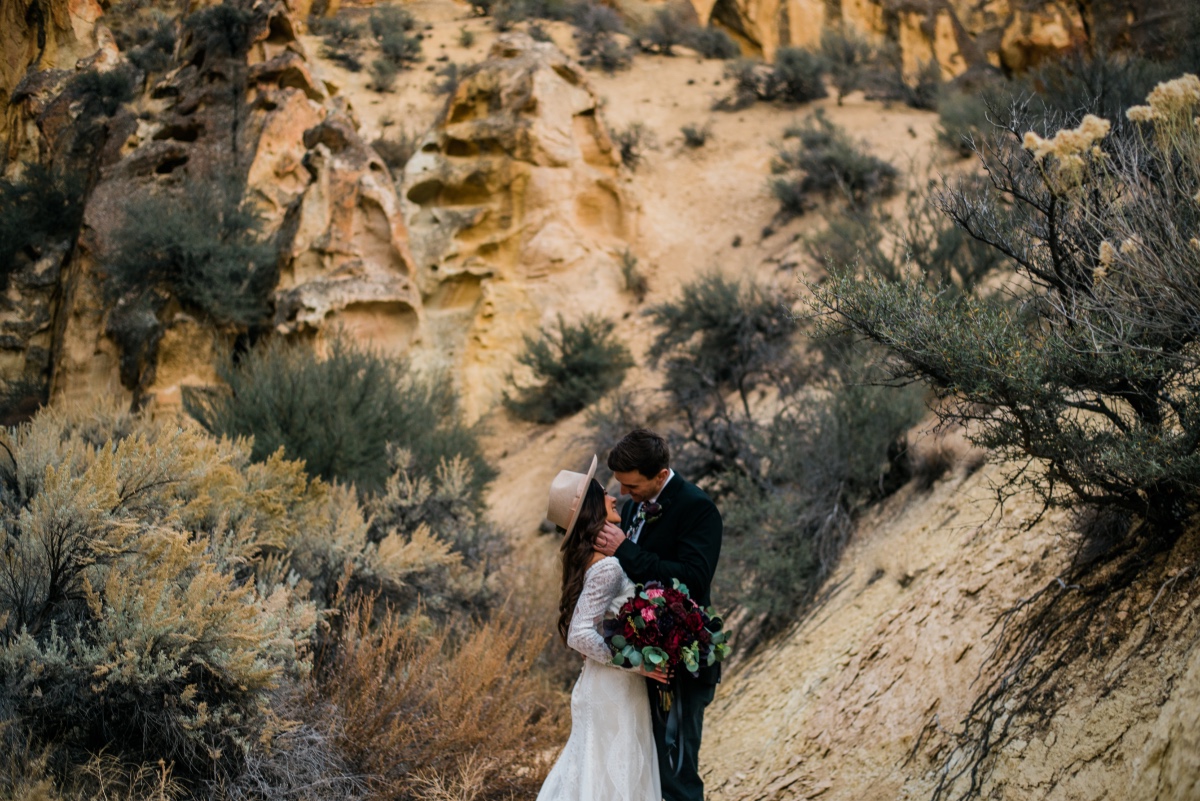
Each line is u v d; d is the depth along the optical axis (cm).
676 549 347
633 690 328
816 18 3028
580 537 339
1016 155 436
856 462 799
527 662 567
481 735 482
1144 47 1212
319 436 905
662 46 2955
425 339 1675
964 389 404
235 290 1532
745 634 781
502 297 1795
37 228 1675
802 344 1228
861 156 1712
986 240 445
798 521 796
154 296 1510
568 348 1603
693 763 330
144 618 395
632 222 1934
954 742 414
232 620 413
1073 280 407
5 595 414
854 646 576
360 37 2903
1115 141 398
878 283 432
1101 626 386
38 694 375
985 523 563
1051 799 335
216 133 1762
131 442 475
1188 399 383
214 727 409
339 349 1103
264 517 556
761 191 1983
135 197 1582
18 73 1859
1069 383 391
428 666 529
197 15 1850
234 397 998
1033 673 402
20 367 1586
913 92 2333
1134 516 423
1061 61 1236
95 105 1823
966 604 504
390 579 621
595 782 314
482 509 970
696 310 1363
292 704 460
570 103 1970
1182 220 361
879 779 438
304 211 1630
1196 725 274
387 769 459
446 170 1919
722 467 1067
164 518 477
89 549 425
